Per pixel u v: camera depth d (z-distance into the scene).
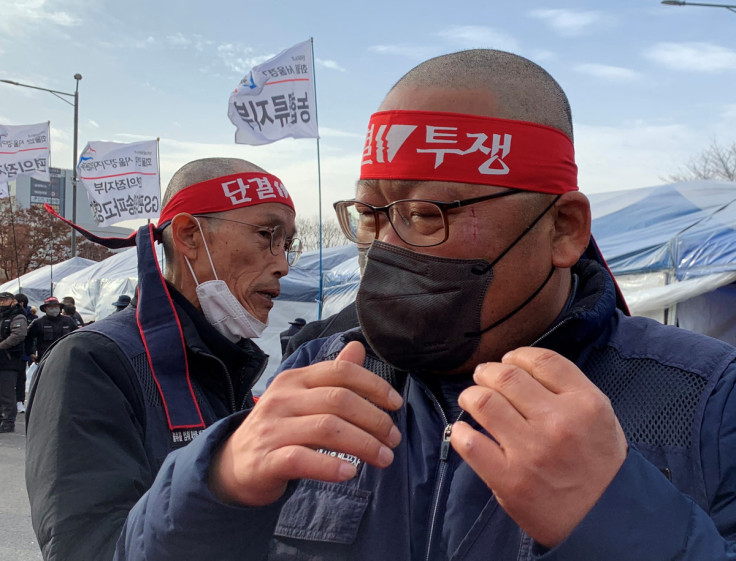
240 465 0.75
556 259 1.03
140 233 1.96
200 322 2.01
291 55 9.74
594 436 0.66
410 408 1.07
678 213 7.60
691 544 0.66
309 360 1.27
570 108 1.13
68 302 12.24
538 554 0.68
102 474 1.37
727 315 6.70
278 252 2.21
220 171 2.16
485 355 1.02
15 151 15.45
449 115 0.97
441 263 0.97
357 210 1.09
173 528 0.82
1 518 4.98
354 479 1.02
